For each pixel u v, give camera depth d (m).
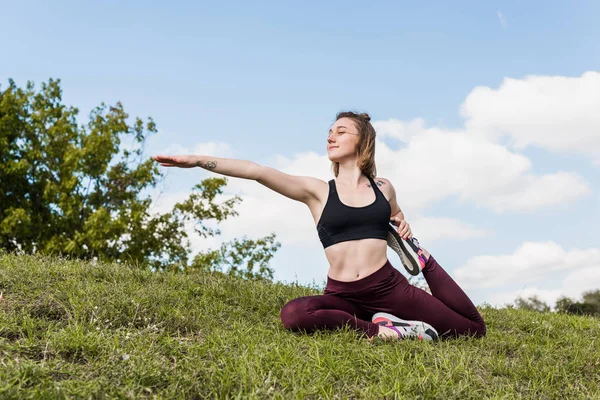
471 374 3.45
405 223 4.73
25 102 19.11
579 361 3.92
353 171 4.77
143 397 2.80
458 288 4.71
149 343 3.57
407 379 3.19
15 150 18.72
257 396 2.79
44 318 3.96
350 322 4.30
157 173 19.44
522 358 3.95
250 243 19.72
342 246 4.50
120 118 19.03
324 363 3.39
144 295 4.81
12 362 3.00
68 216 17.72
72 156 17.61
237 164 4.52
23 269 5.37
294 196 4.68
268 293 5.79
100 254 17.11
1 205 18.34
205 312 4.75
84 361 3.27
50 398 2.61
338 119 4.91
